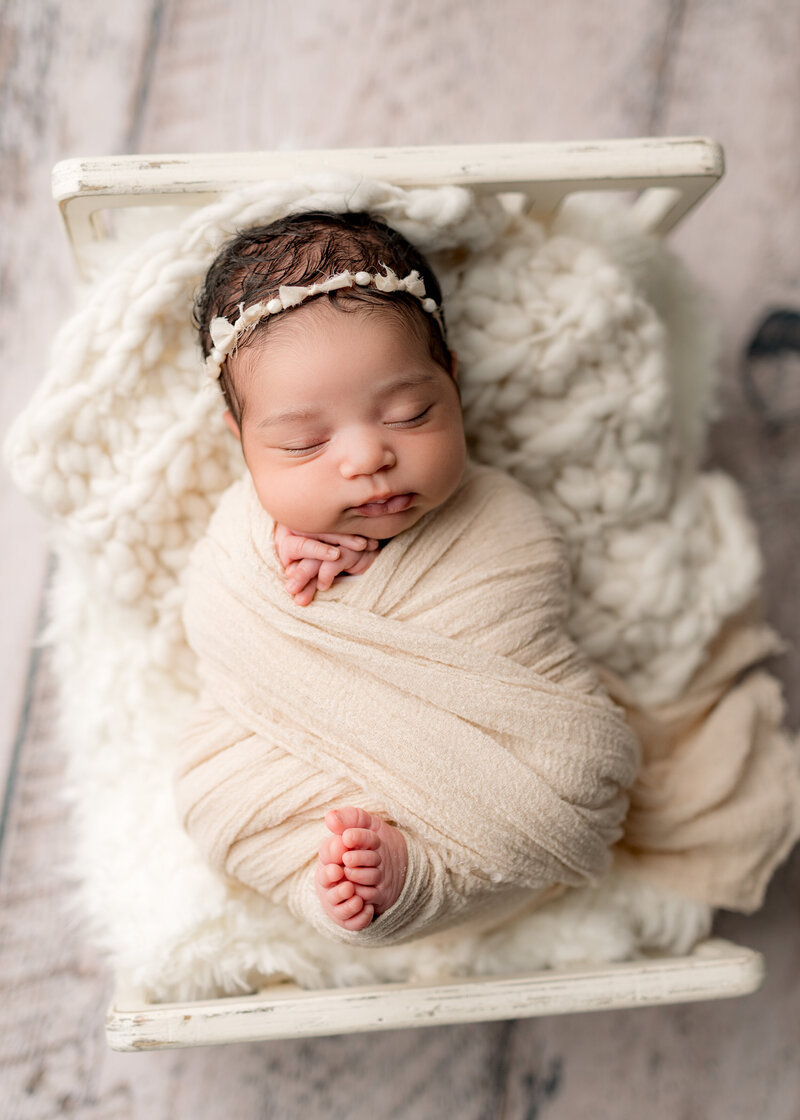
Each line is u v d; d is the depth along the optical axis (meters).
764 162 1.29
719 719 1.06
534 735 0.82
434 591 0.84
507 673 0.83
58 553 1.05
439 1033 1.23
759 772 1.04
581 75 1.29
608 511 1.01
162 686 1.03
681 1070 1.25
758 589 1.11
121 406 0.92
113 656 1.02
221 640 0.86
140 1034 0.85
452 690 0.82
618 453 0.99
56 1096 1.17
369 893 0.72
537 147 0.87
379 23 1.27
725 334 1.29
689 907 1.01
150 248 0.87
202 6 1.26
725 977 0.91
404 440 0.79
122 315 0.88
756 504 1.29
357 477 0.78
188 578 0.94
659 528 1.03
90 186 0.83
